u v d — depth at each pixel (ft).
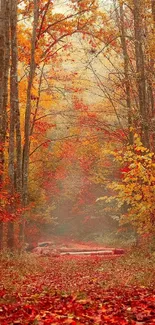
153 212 50.72
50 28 84.79
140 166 47.73
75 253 94.27
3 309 23.06
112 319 18.34
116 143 120.57
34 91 90.99
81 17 80.94
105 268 48.47
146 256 52.80
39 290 32.01
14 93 70.79
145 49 66.08
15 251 65.67
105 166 132.16
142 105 65.92
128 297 24.72
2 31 59.88
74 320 18.80
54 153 126.41
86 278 40.14
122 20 78.13
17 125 71.72
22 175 75.10
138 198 49.78
